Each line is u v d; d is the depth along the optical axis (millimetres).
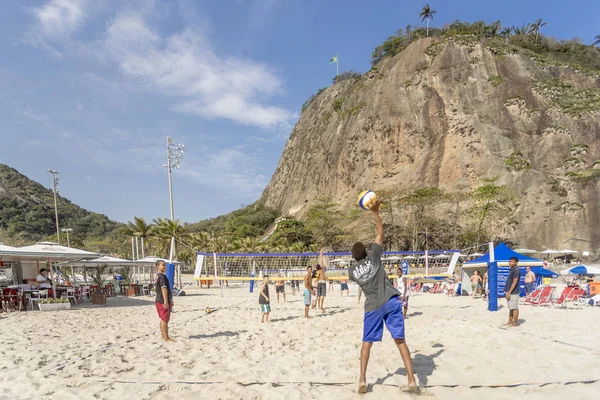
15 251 12766
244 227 89688
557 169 56812
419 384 4137
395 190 64062
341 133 82375
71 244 65688
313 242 62469
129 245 70500
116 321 10156
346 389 4023
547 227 50281
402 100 72250
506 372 4613
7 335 7953
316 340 6922
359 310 11898
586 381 4129
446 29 87188
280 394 3902
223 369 4957
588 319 9492
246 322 9703
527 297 13945
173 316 11305
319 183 83875
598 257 46500
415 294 20828
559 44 83375
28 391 4172
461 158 60969
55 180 44469
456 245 49438
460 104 66688
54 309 13469
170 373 4801
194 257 52906
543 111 63125
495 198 50375
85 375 4719
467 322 8477
